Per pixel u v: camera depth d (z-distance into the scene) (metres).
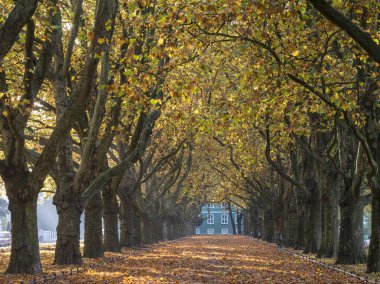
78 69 49.56
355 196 47.66
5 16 35.41
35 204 38.69
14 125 36.78
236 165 89.31
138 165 94.19
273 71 36.81
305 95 40.12
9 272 37.88
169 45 31.02
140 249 81.50
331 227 57.59
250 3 27.70
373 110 39.66
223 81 57.34
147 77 31.97
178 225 163.62
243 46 38.00
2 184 92.06
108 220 70.62
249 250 84.38
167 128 70.44
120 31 43.12
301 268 47.78
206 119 47.19
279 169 66.94
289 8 28.77
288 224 90.06
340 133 48.19
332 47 44.59
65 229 47.34
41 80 37.59
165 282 34.88
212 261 57.34
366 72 39.47
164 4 31.22
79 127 49.34
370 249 40.03
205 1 29.44
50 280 34.50
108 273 40.69
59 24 42.28
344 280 36.34
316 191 69.56
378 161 39.44
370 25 37.25
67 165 47.38
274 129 54.41
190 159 96.88
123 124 57.78
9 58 38.31
